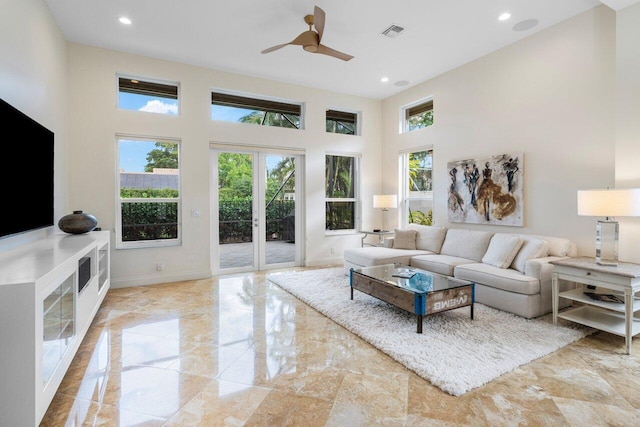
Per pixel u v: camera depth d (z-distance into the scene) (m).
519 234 4.04
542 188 3.84
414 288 2.91
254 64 4.75
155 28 3.76
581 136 3.48
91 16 3.49
